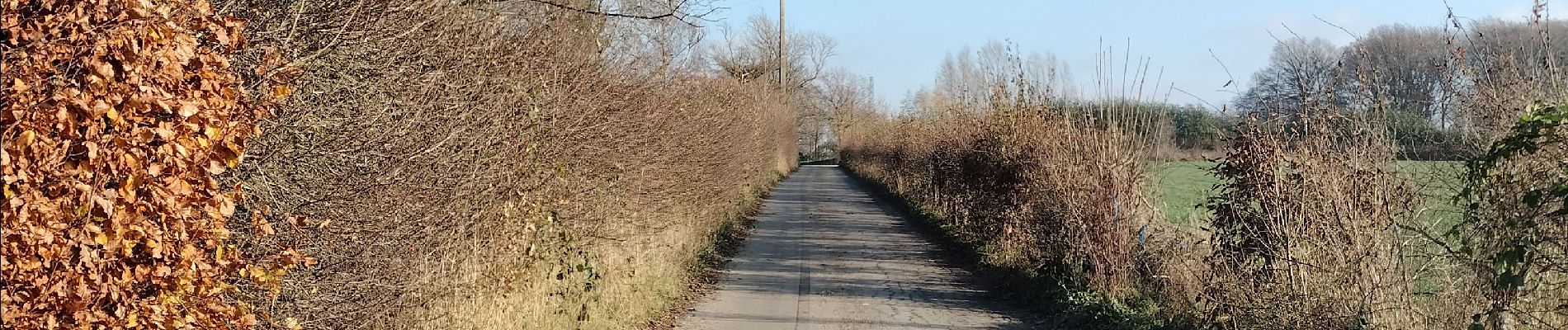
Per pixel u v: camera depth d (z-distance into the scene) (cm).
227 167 336
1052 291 989
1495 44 556
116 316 290
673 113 1230
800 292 1101
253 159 396
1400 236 628
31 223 250
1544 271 494
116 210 280
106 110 265
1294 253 695
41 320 265
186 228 315
